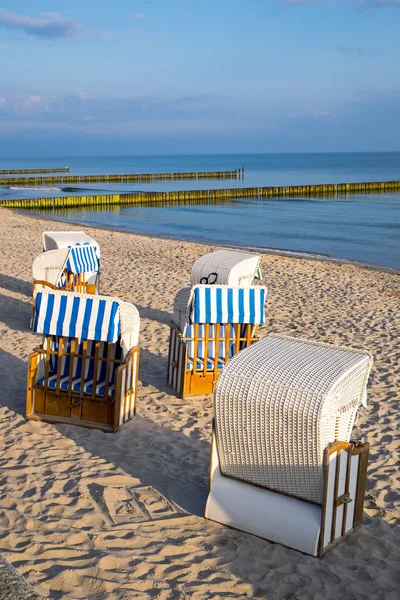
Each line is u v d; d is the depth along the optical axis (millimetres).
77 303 6098
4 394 7117
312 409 3982
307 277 16031
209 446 5992
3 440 5867
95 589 3701
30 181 79750
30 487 4949
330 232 30625
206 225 33938
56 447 5758
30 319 10695
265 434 4219
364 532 4543
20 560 3947
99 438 6008
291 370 4270
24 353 8672
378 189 62375
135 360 6477
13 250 19031
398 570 4090
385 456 5902
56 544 4156
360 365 4312
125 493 4922
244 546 4234
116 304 6000
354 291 14234
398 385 7875
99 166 176500
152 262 17703
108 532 4332
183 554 4113
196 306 7043
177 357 7410
